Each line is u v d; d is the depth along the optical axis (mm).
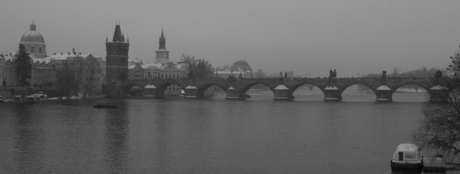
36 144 117375
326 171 92000
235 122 169125
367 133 140500
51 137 128500
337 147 116500
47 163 96875
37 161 98500
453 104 80688
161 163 98125
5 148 111750
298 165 96875
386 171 91438
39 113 194875
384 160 101188
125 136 132000
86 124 158375
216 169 93562
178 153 108125
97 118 178250
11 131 138750
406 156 90250
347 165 96750
